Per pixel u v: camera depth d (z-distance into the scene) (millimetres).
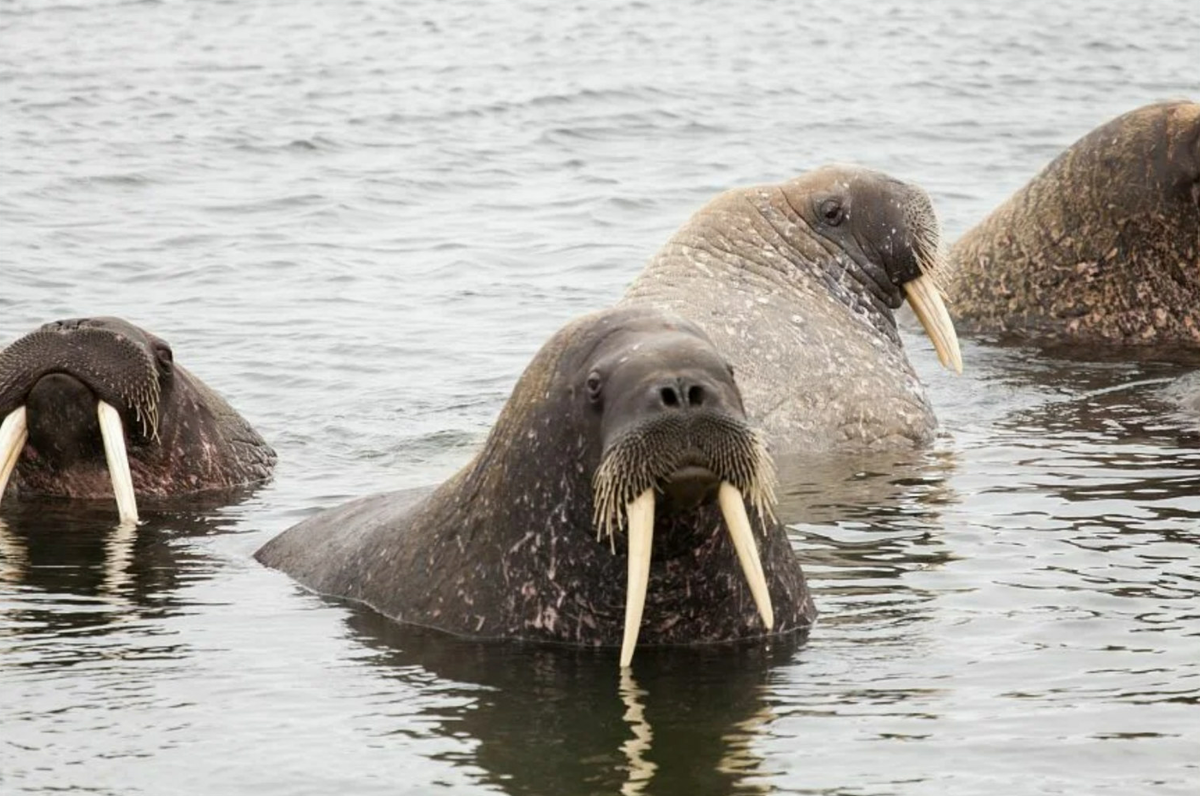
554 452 13305
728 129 48469
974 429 22391
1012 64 60969
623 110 50625
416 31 65750
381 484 20031
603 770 11273
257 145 44719
